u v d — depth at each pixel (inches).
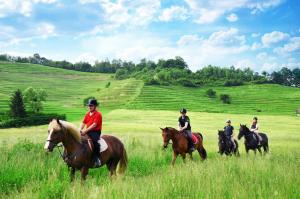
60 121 429.1
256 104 6190.9
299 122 3516.2
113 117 3668.8
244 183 384.5
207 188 344.8
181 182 372.2
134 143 912.3
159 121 3351.4
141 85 6811.0
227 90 7322.8
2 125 2842.0
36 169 486.9
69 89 7755.9
